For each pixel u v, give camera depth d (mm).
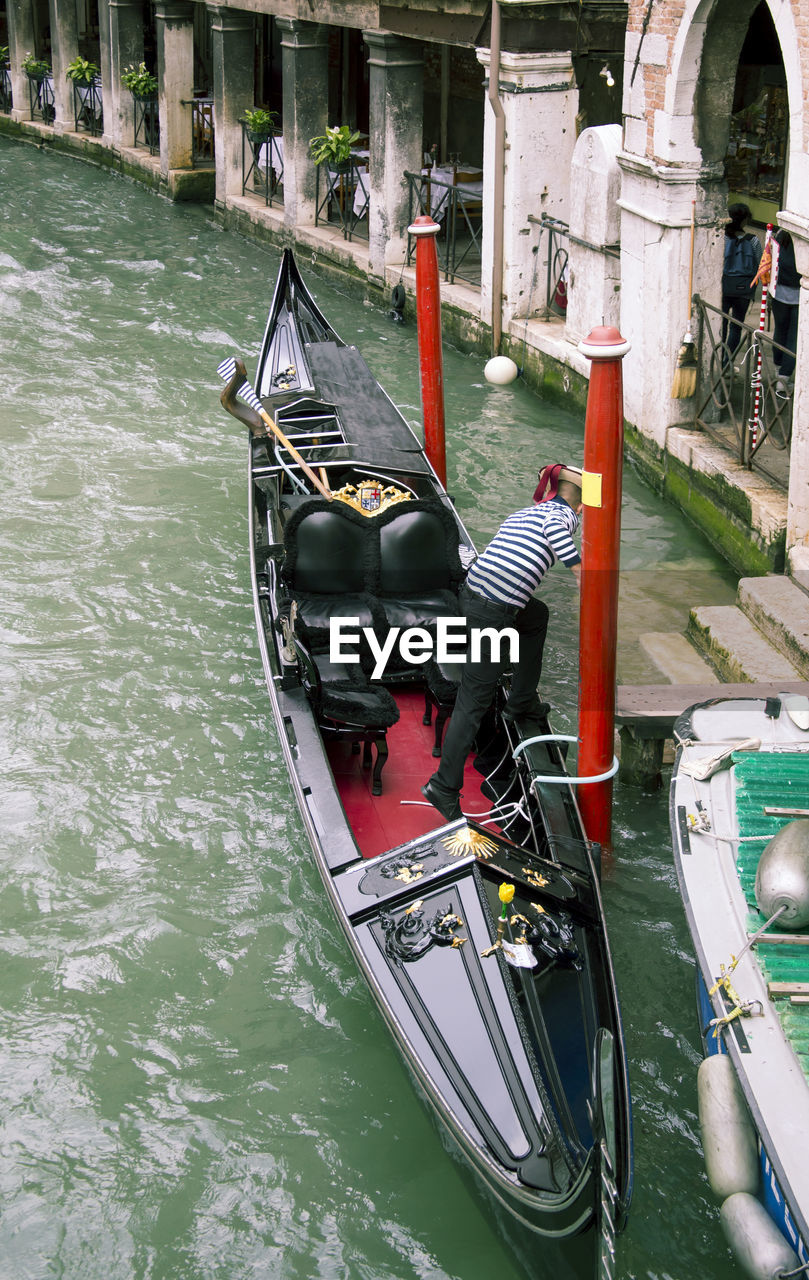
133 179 19281
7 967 4648
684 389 8242
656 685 5512
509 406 10398
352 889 4055
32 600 7141
